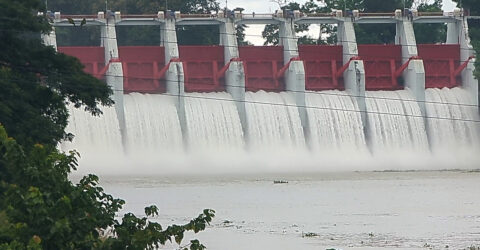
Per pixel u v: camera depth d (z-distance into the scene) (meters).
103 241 102.19
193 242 108.31
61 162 99.44
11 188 93.38
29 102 176.88
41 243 91.69
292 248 196.38
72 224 95.19
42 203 92.88
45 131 172.50
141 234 102.31
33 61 182.75
